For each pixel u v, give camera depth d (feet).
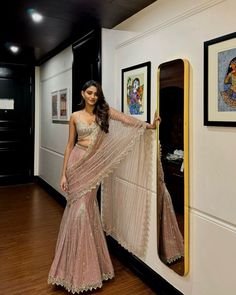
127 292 7.38
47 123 17.46
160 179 7.11
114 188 9.21
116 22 8.87
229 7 5.24
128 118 7.64
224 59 5.32
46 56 16.20
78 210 7.46
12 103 18.47
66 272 7.38
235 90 5.14
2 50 14.53
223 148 5.46
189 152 6.23
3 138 18.44
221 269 5.56
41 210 13.99
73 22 9.16
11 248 9.80
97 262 7.48
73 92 12.46
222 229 5.52
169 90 6.69
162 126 6.98
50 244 10.16
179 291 6.66
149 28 7.47
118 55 9.01
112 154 7.72
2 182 18.72
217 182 5.61
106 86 9.77
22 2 7.42
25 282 7.74
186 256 6.32
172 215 6.73
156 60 7.26
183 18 6.32
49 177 17.20
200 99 5.94
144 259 8.00
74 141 8.00
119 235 9.05
